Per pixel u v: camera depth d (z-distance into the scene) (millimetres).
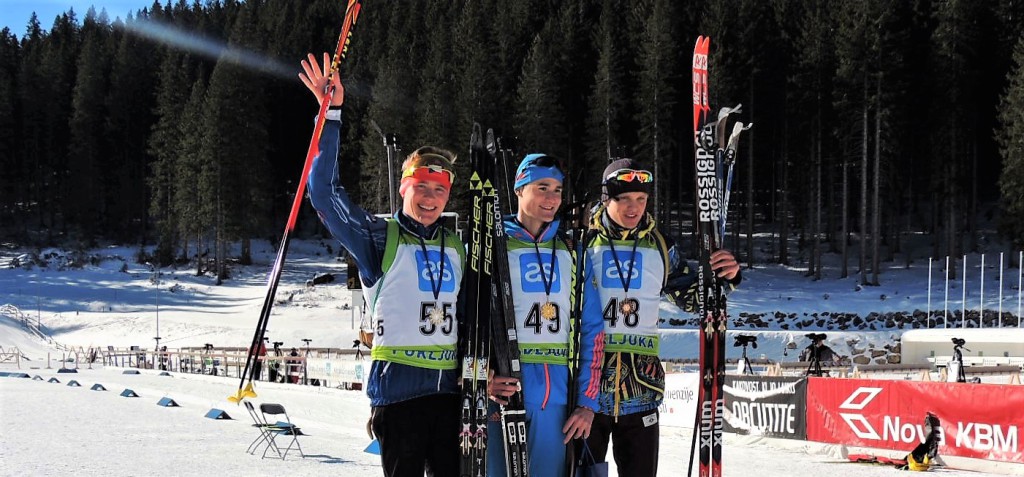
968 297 47406
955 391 9891
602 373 4312
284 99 87062
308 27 92312
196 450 10297
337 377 24312
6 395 19000
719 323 4336
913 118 59719
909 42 58656
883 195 62875
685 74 65062
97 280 65188
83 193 83688
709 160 4480
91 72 86938
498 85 62812
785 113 62812
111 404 17359
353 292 31406
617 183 4379
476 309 3830
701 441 4266
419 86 68438
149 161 87688
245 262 70750
